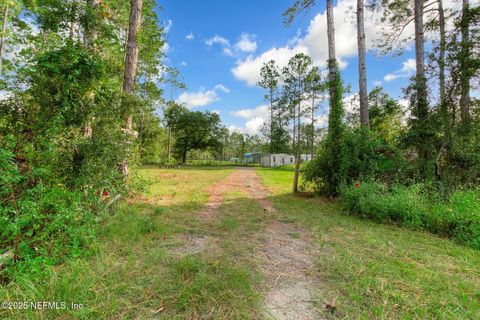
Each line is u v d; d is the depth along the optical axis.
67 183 3.01
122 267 2.13
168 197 6.27
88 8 6.05
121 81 5.78
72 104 3.09
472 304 1.71
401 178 5.54
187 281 1.93
